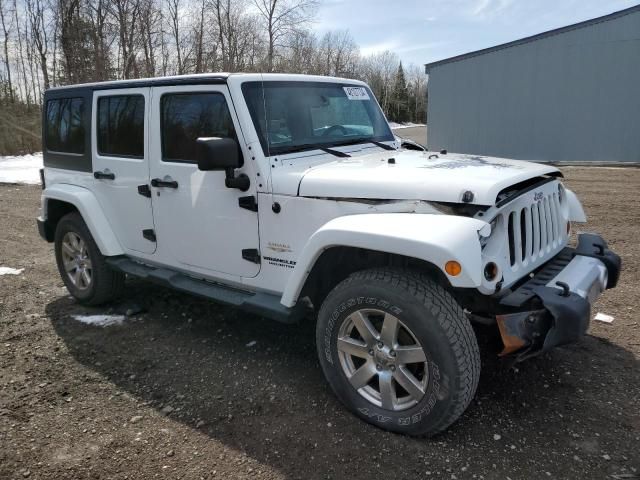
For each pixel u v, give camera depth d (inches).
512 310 110.3
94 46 1060.5
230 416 122.3
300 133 144.8
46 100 198.7
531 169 125.1
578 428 113.8
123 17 1040.2
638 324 164.2
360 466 104.0
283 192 127.9
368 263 124.4
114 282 186.4
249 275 139.9
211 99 139.1
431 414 106.1
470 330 104.6
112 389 135.9
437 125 767.7
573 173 545.3
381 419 113.7
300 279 120.6
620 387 129.2
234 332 167.5
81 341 164.2
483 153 733.9
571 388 129.3
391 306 106.7
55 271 239.9
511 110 700.7
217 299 142.3
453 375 102.1
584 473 100.2
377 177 118.3
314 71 1307.8
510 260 114.0
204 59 1145.4
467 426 115.3
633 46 607.2
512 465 102.8
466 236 99.3
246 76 137.0
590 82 640.4
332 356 119.5
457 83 738.8
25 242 295.0
